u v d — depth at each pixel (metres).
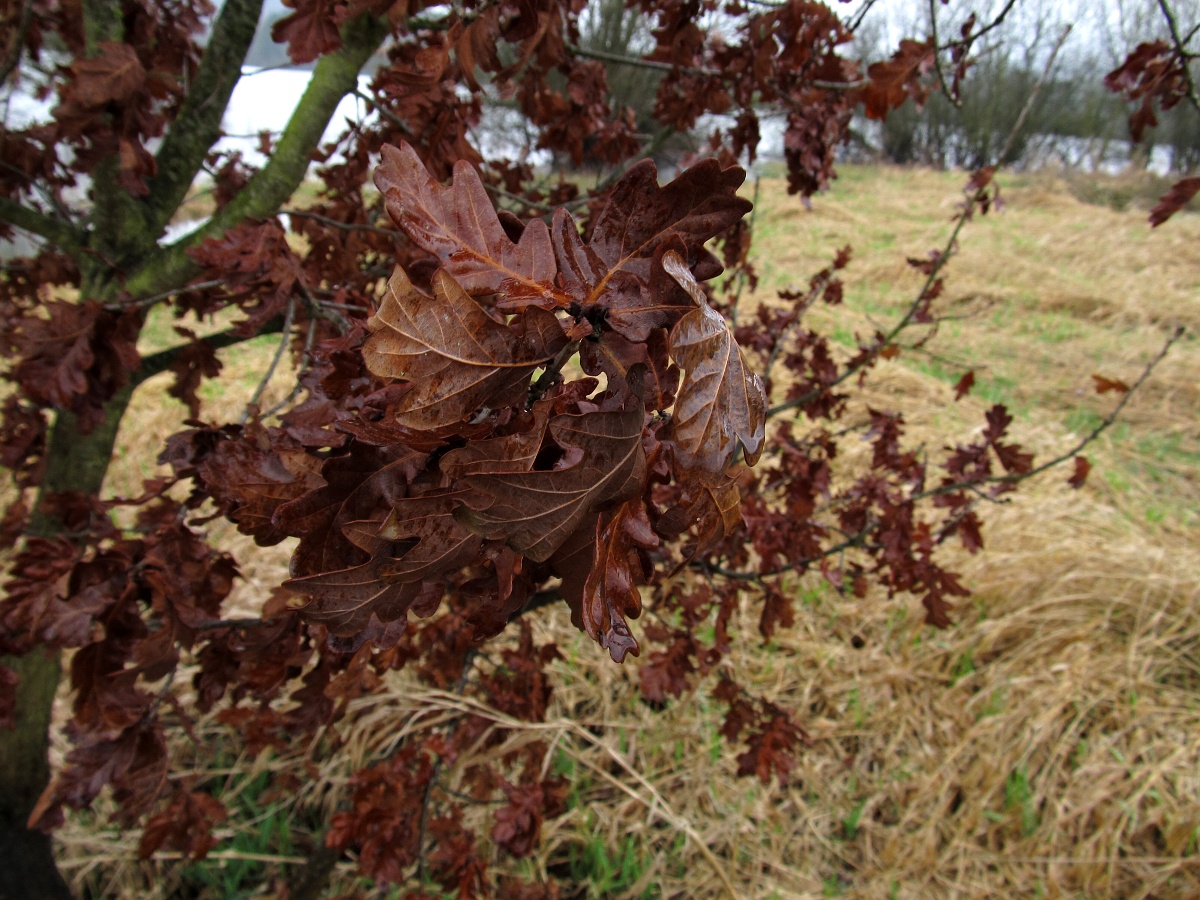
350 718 1.86
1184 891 1.75
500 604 0.35
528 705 1.28
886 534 1.30
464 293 0.32
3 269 1.18
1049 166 10.30
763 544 1.26
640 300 0.34
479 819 1.79
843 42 1.14
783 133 1.16
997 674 2.26
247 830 1.79
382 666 0.77
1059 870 1.82
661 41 1.15
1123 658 2.26
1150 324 5.16
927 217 7.80
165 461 0.69
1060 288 5.59
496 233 0.34
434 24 0.88
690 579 1.43
